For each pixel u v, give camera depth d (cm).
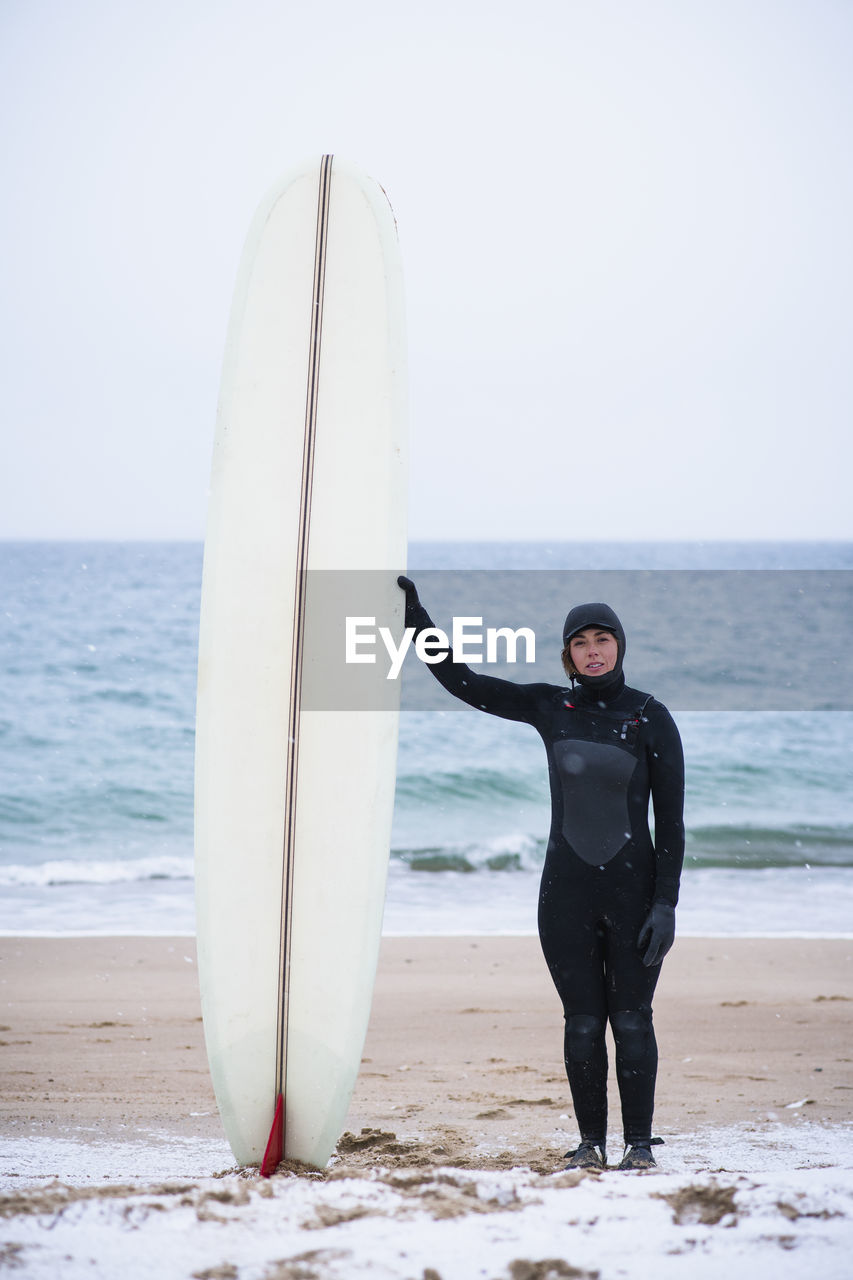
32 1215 188
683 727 1822
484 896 935
